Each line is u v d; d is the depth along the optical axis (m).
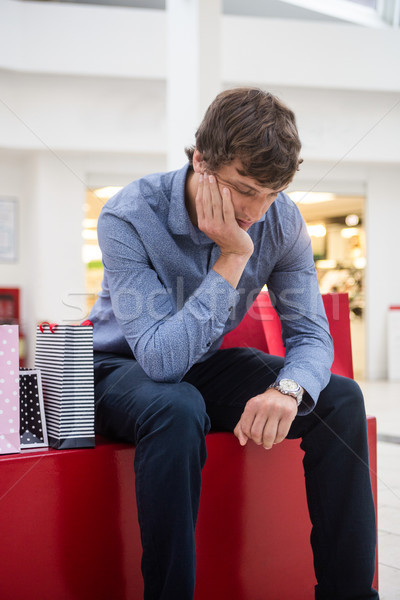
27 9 5.73
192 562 0.97
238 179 1.04
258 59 6.15
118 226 1.17
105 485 1.10
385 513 1.88
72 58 5.87
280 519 1.29
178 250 1.20
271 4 6.39
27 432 1.13
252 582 1.26
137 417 1.05
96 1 6.16
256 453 1.26
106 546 1.10
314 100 6.39
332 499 1.14
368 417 1.38
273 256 1.27
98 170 6.64
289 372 1.15
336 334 1.57
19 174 6.84
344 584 1.13
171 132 3.97
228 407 1.23
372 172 7.43
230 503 1.23
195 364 1.30
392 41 6.43
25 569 1.03
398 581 1.44
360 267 7.84
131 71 5.98
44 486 1.05
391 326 7.59
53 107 6.03
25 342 4.39
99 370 1.23
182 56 3.90
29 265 6.86
